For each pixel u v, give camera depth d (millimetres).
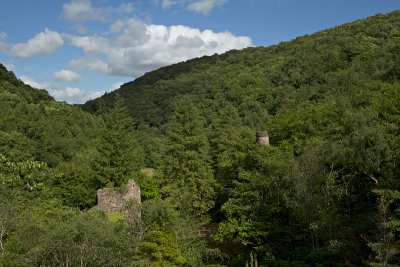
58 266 16766
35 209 23391
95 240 16594
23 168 20797
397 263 17234
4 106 58406
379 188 19969
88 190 36594
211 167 44875
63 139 54969
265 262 24500
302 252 24031
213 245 30625
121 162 40125
